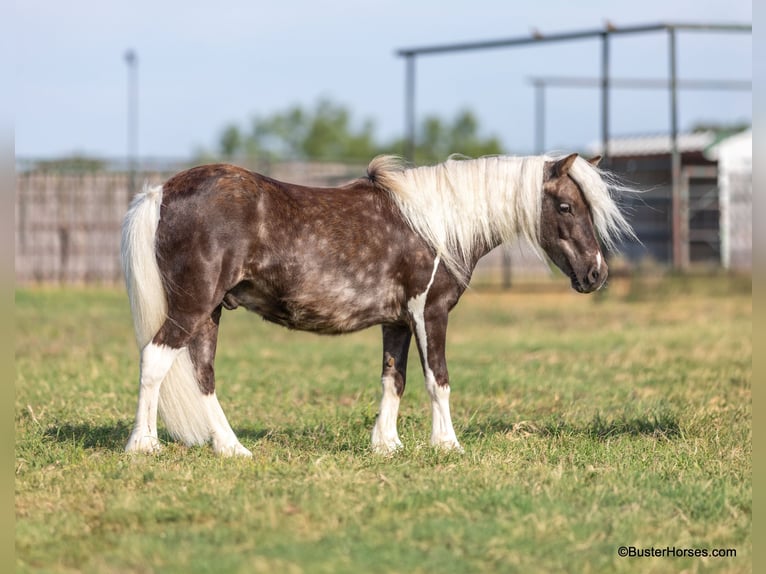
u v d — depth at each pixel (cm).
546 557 640
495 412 1163
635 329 2072
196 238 851
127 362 1548
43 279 3234
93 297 2805
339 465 841
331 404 1212
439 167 948
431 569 612
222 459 859
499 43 2769
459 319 2345
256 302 902
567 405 1197
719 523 719
